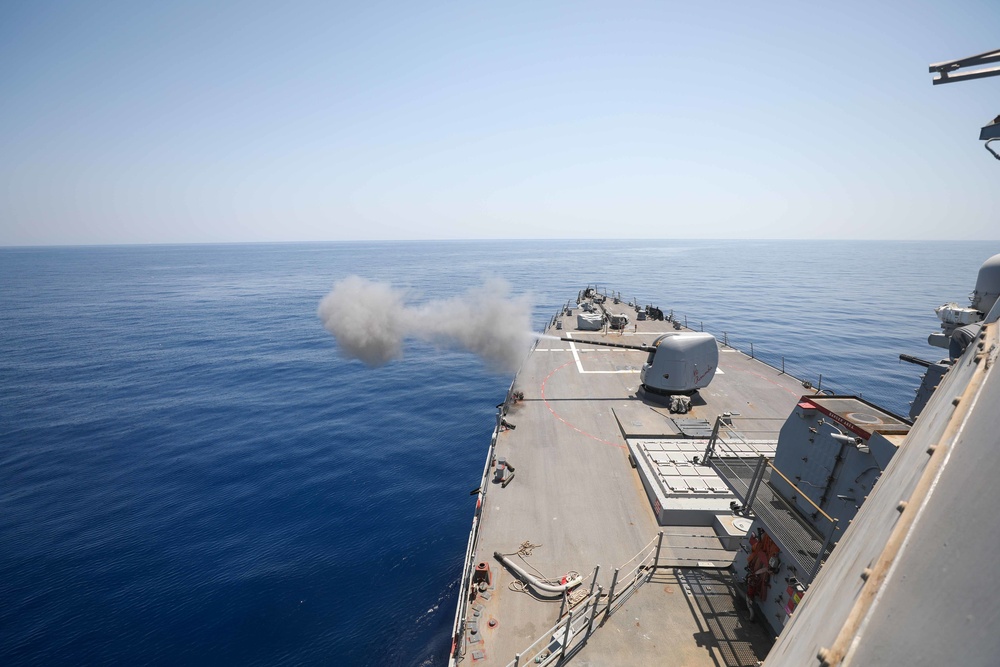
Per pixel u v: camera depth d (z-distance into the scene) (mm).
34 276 161000
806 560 8641
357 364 50938
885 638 2195
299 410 37781
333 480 26578
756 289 109188
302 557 20219
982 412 2996
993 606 1878
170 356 54625
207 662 15414
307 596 18016
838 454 9078
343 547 20766
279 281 138250
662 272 156875
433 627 16516
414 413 37031
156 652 15805
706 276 142250
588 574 11656
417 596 17906
